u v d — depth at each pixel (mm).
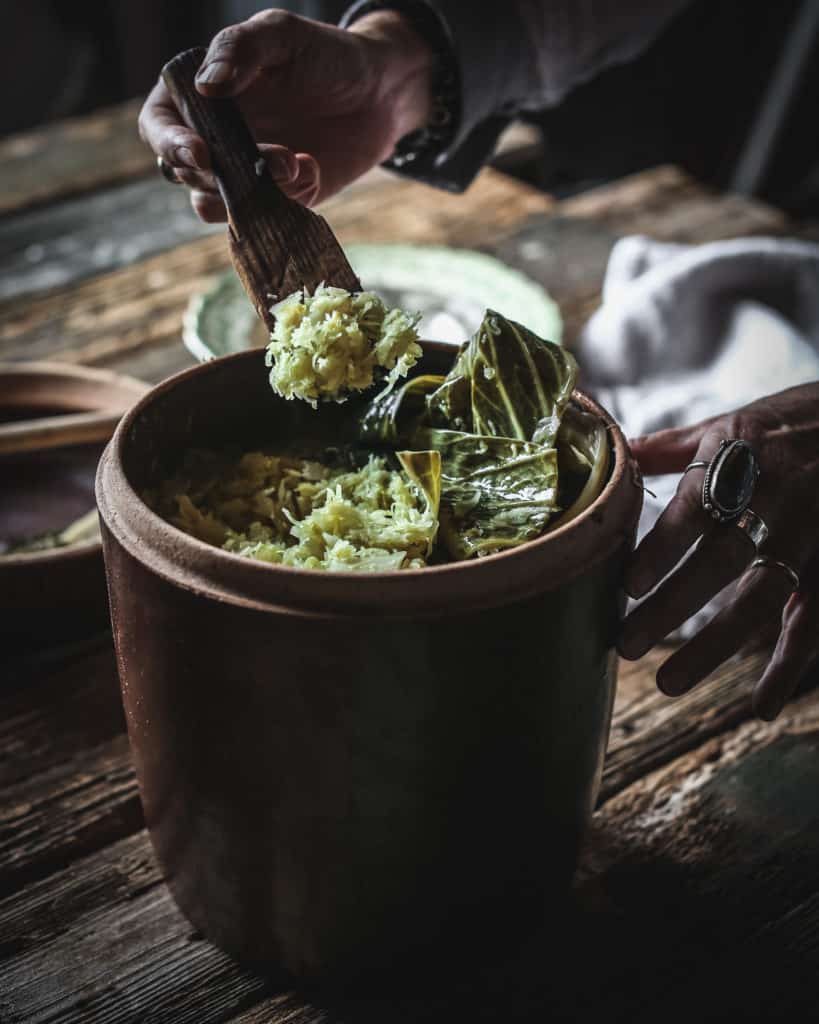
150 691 565
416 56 852
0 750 708
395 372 620
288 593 519
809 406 666
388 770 545
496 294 968
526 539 581
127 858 666
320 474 645
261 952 611
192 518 609
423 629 518
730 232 1200
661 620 591
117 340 993
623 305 960
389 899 582
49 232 1133
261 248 627
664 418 867
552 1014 602
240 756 552
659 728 731
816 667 769
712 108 1993
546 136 1605
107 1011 602
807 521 637
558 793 590
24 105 2451
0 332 989
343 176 850
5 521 801
